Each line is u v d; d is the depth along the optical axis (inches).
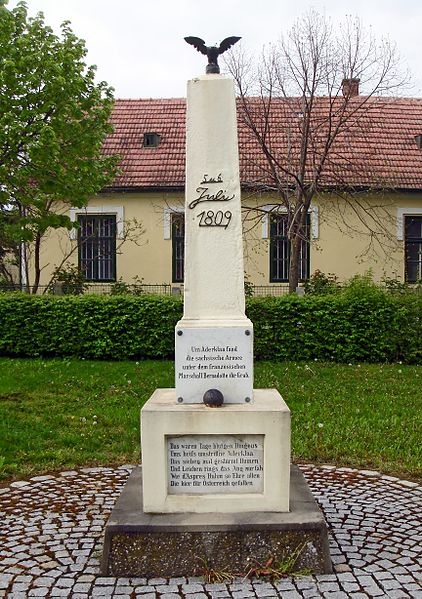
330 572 171.6
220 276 196.1
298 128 724.7
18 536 199.3
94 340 550.0
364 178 749.9
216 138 196.7
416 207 780.6
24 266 788.0
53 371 482.6
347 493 240.7
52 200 673.6
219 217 196.2
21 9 591.2
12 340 556.1
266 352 551.2
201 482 183.6
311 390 419.8
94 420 346.0
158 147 822.5
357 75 667.4
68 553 186.1
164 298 552.7
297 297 558.3
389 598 158.7
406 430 323.3
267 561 170.7
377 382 451.8
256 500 181.5
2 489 245.9
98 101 644.1
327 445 299.0
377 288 573.9
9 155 586.6
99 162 661.9
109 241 793.6
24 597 159.6
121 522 173.8
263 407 184.1
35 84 573.0
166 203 774.5
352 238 776.9
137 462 281.7
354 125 731.4
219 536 171.3
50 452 289.6
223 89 196.7
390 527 207.0
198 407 184.4
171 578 168.7
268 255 775.1
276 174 668.1
